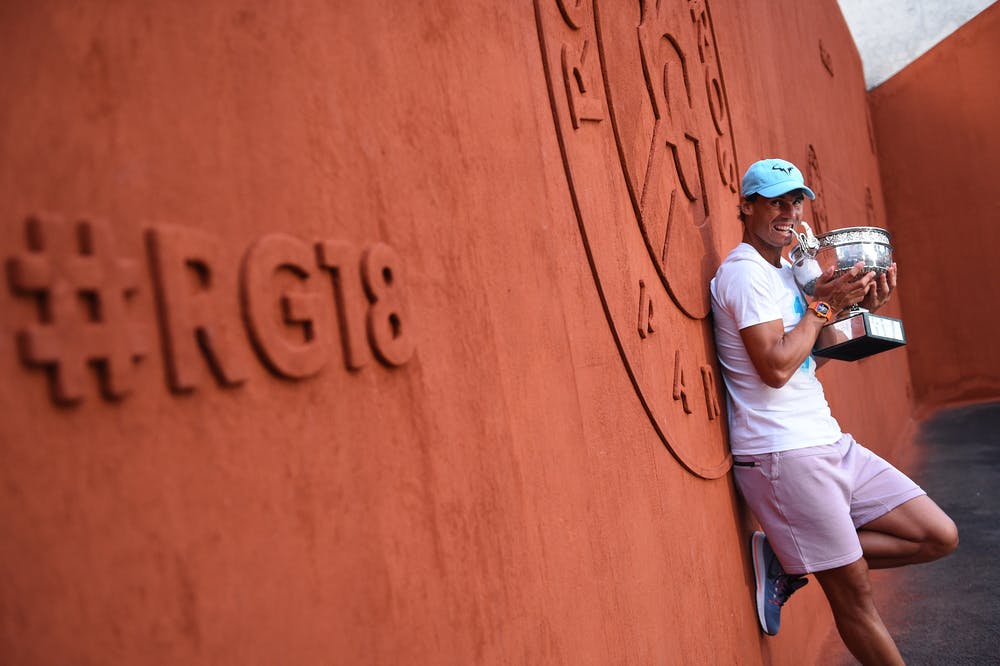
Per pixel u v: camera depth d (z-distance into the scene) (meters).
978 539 5.18
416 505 1.24
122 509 0.80
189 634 0.85
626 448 2.05
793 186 2.77
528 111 1.79
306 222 1.09
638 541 2.04
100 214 0.82
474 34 1.60
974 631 3.79
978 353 11.17
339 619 1.06
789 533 2.80
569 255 1.89
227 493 0.92
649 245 2.41
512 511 1.49
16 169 0.75
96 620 0.77
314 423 1.06
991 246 11.05
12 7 0.76
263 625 0.94
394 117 1.31
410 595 1.19
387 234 1.25
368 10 1.28
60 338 0.75
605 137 2.22
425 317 1.32
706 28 3.50
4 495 0.71
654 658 2.01
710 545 2.58
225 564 0.91
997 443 8.20
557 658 1.57
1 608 0.70
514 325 1.60
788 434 2.77
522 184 1.71
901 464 7.93
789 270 2.94
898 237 11.66
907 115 11.55
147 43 0.89
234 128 0.99
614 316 2.07
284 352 1.00
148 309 0.85
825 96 7.44
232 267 0.96
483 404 1.45
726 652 2.55
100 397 0.80
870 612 2.83
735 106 3.83
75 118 0.81
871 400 7.00
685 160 2.92
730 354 2.89
